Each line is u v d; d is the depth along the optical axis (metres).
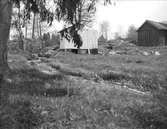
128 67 11.95
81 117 3.90
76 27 6.65
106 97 5.27
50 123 3.62
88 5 6.46
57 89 5.64
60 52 25.92
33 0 6.43
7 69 6.92
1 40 6.65
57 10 6.57
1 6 6.29
